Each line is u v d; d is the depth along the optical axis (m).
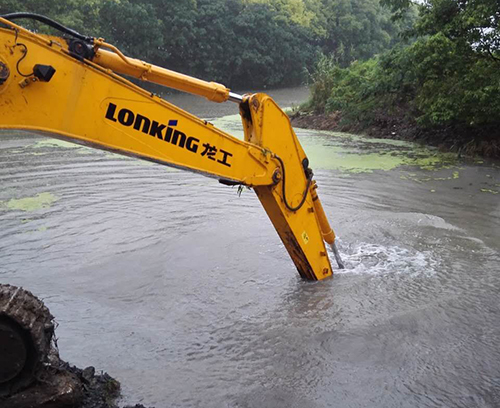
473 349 4.95
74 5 28.95
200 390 4.33
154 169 12.14
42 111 4.17
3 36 3.97
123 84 4.47
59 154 13.52
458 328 5.30
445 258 7.11
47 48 4.14
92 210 8.99
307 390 4.34
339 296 5.95
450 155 14.64
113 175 11.48
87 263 6.85
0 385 3.66
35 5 26.41
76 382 3.89
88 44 4.39
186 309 5.70
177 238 7.68
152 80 4.80
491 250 7.38
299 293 6.04
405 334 5.18
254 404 4.18
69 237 7.73
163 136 4.74
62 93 4.23
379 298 5.91
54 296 5.95
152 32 34.69
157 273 6.57
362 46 49.75
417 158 14.23
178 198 9.81
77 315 5.55
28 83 4.06
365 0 51.50
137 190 10.32
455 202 9.92
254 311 5.65
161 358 4.79
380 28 52.78
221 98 5.25
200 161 4.99
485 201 9.99
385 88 18.33
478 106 14.08
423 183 11.42
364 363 4.72
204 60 39.53
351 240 7.75
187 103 28.05
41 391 3.71
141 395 4.25
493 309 5.68
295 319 5.45
